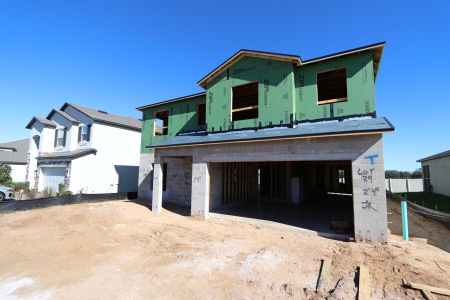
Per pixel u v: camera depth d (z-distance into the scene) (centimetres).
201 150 1058
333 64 942
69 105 2006
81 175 1714
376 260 549
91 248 672
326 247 654
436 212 1145
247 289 441
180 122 1484
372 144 690
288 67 993
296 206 1351
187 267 535
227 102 1138
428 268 506
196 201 1049
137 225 906
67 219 962
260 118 1033
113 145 1908
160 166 1184
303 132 801
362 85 880
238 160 948
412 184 2475
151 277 489
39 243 712
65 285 460
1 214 1122
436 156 2036
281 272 505
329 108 929
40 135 2092
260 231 830
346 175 2103
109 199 1534
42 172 1973
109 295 423
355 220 690
